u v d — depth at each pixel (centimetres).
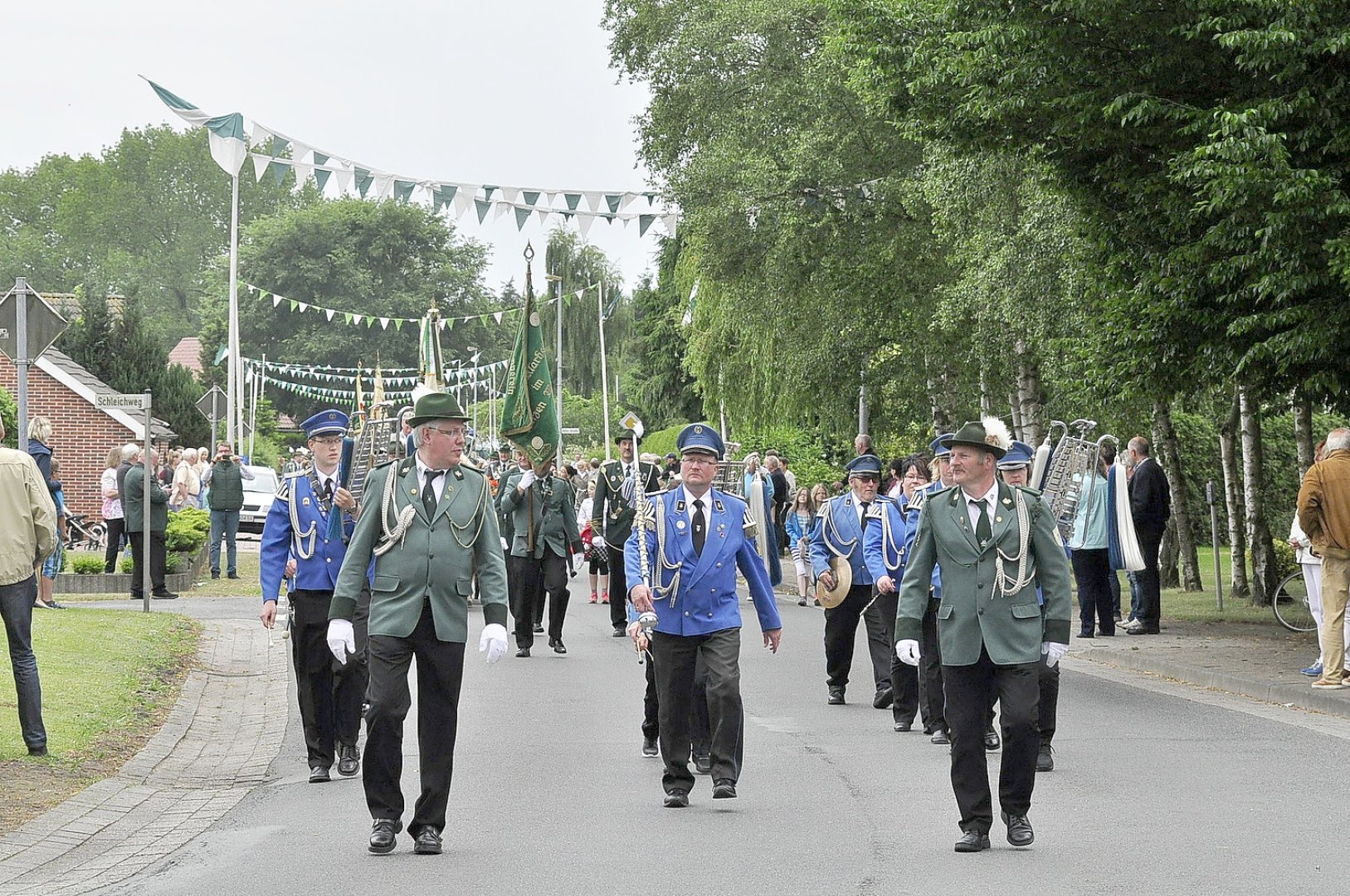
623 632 2105
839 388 3494
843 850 841
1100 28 1653
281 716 1404
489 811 961
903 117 1870
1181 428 4453
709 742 1077
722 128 3481
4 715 1248
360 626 1082
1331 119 1534
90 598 2512
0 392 3528
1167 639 1947
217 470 3020
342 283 8812
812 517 2705
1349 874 770
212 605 2400
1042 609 867
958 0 1722
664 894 747
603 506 2117
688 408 7156
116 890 779
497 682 1597
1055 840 859
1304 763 1100
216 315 8956
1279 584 2391
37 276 10756
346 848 866
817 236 3297
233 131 2239
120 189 10894
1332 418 4156
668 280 7031
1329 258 1492
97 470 4247
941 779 1053
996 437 1186
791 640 2036
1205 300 1639
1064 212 2306
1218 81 1655
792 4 3419
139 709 1372
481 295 9150
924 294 3228
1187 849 830
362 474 1104
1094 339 1850
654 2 3709
